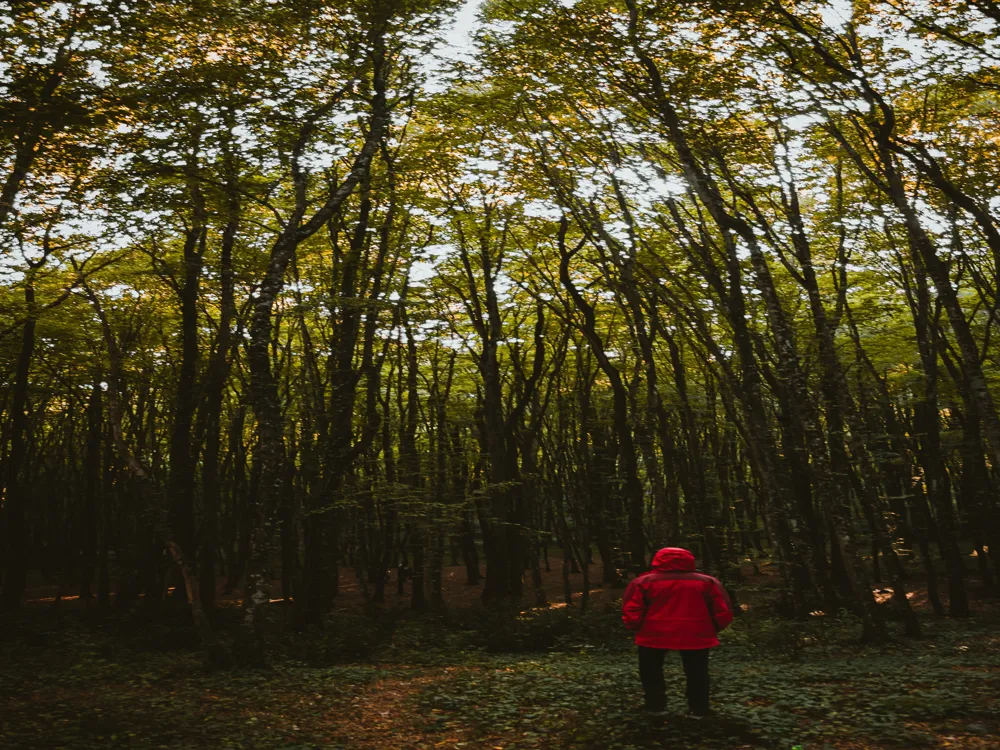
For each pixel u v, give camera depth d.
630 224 18.88
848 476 19.00
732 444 32.56
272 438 13.34
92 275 21.94
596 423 26.31
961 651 13.85
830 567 23.81
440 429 25.59
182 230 19.69
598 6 16.19
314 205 20.64
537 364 25.73
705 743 6.84
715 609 7.66
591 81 16.97
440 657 15.30
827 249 21.53
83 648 15.84
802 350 20.75
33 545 42.28
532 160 20.31
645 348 19.34
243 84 15.12
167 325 26.03
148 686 11.42
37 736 7.84
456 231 24.58
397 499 19.39
